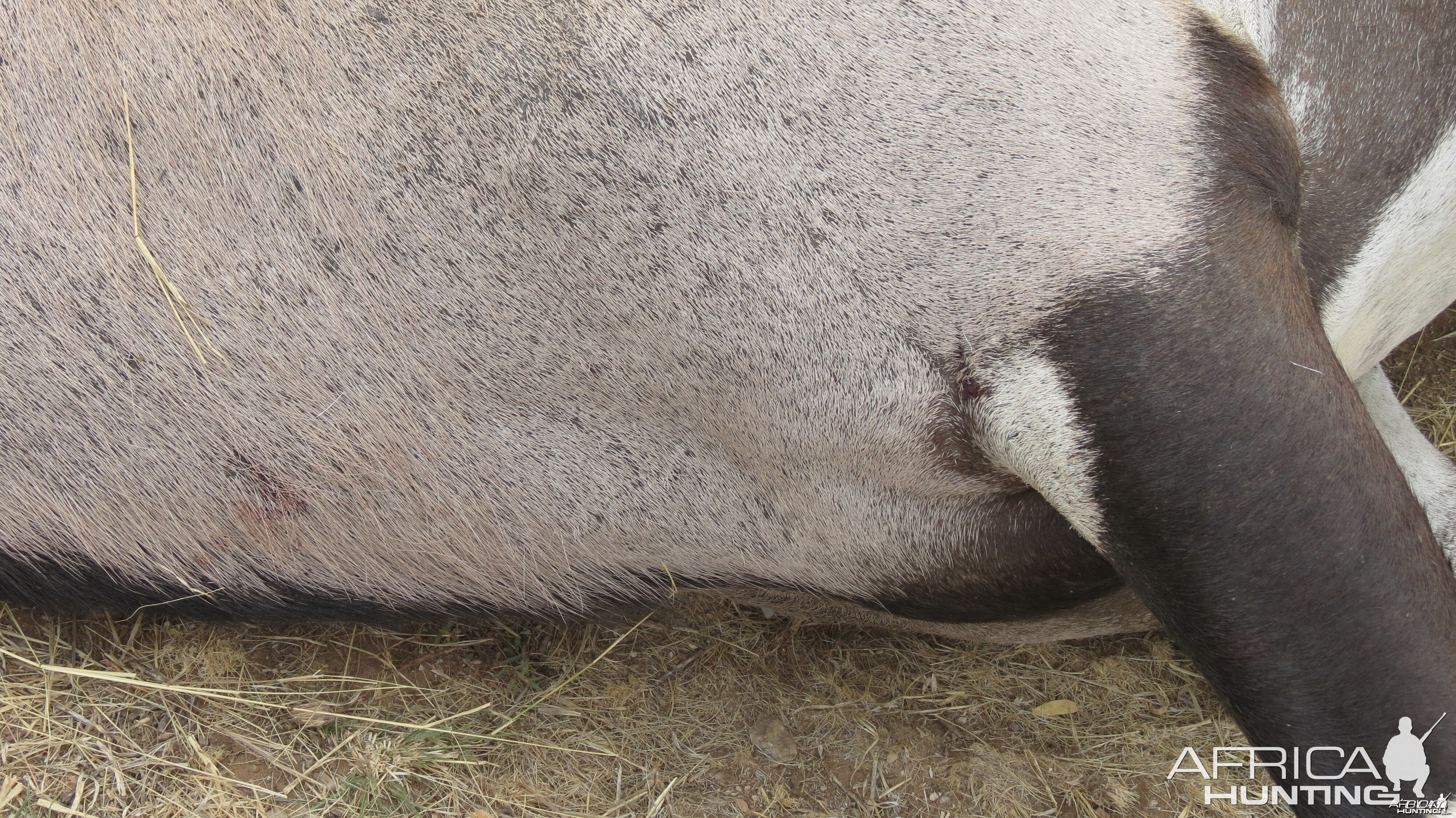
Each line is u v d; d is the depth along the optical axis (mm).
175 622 1280
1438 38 1170
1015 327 1117
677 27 1096
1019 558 1206
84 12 1099
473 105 1099
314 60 1100
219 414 1150
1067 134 1103
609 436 1171
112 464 1163
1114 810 1285
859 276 1117
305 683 1270
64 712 1222
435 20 1097
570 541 1203
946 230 1107
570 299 1125
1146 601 1152
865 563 1221
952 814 1275
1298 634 1107
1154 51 1116
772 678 1334
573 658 1325
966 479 1172
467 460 1170
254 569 1203
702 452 1178
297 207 1113
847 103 1099
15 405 1146
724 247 1113
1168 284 1101
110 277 1122
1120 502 1125
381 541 1194
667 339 1134
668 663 1332
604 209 1106
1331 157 1188
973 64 1100
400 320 1131
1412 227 1229
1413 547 1106
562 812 1238
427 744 1254
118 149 1106
